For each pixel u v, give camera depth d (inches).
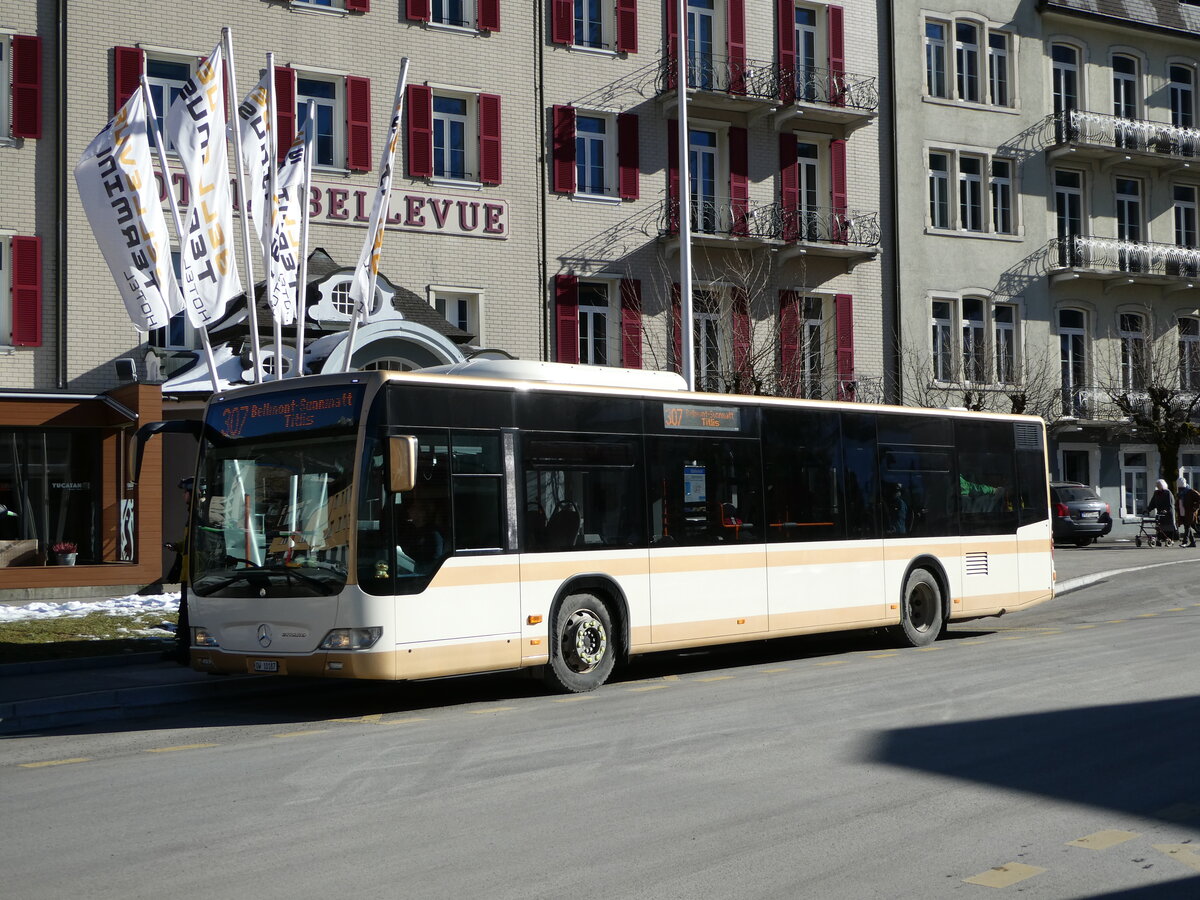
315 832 266.7
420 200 1125.7
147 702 480.1
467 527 456.8
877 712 407.8
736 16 1280.8
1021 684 462.6
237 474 463.8
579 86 1210.6
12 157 976.9
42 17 991.6
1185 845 248.7
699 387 1218.6
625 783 309.6
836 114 1315.2
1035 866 235.3
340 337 953.5
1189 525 1371.8
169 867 241.8
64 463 933.2
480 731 395.9
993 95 1482.5
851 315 1341.0
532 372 509.4
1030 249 1486.2
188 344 1018.7
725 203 1284.4
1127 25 1546.5
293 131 1067.3
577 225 1205.1
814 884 225.3
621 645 506.0
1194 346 1576.0
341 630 429.1
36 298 973.8
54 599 842.8
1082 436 1539.1
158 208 719.7
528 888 224.5
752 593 553.6
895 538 620.7
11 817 287.7
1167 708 401.7
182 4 1033.5
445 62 1142.3
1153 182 1588.3
